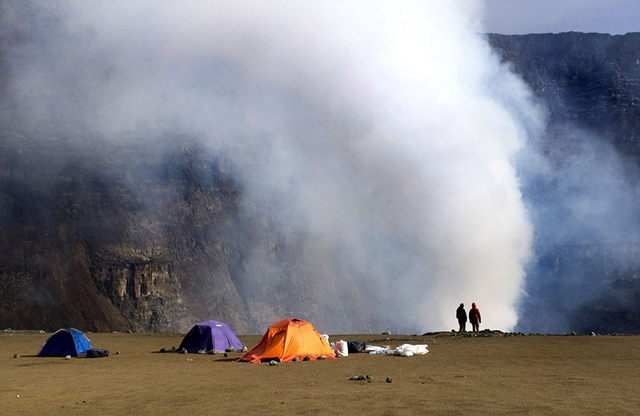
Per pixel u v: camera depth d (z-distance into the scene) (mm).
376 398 15352
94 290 112688
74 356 31859
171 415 13930
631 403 14117
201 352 33062
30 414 14492
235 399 15961
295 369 23422
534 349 31141
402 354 28859
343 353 29172
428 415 12977
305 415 13344
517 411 13219
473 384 17672
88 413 14445
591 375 19734
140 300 116438
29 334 57938
